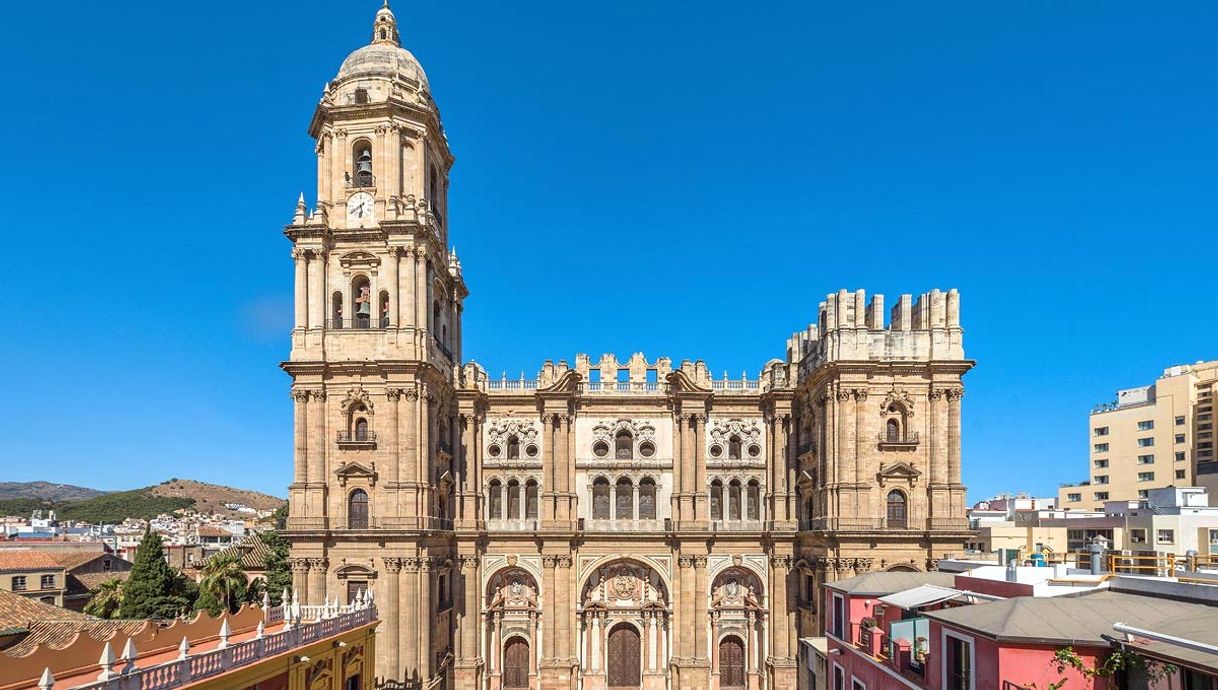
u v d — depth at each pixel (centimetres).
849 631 4516
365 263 6359
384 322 6388
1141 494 12369
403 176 6512
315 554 5966
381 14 6900
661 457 7575
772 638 7131
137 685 2920
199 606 7275
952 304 6475
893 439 6381
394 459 6084
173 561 11106
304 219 6378
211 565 8031
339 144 6469
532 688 7212
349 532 5919
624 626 7406
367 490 6125
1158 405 12244
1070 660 2752
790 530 7269
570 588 7225
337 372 6194
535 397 7488
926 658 3462
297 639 4050
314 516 6066
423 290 6356
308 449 6147
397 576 5916
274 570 8888
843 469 6259
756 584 7356
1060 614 2980
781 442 7406
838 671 4697
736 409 7606
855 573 6122
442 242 7312
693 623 7188
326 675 4394
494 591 7331
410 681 5838
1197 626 2619
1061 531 8850
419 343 6262
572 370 7456
